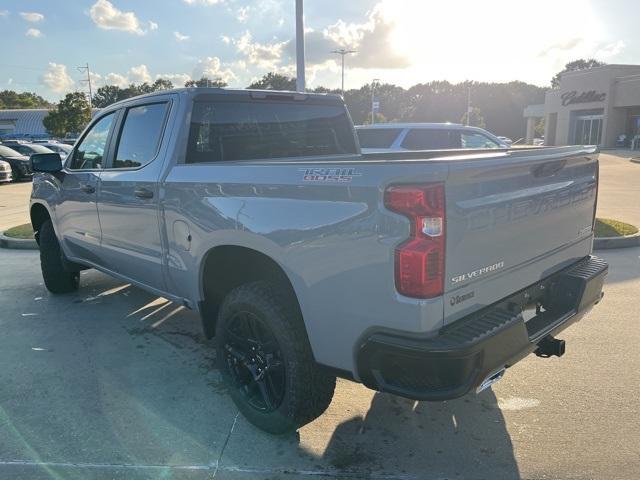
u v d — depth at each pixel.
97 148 4.79
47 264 5.83
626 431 3.25
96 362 4.31
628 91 43.31
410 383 2.49
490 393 3.74
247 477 2.89
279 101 4.38
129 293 6.14
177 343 4.69
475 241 2.56
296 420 3.06
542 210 3.06
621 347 4.44
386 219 2.40
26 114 84.88
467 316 2.59
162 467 2.97
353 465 2.98
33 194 5.93
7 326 5.11
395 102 114.06
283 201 2.85
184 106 3.80
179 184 3.54
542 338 2.97
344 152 4.89
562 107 51.12
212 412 3.55
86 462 3.02
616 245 7.97
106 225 4.48
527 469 2.92
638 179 18.72
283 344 2.98
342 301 2.62
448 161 2.40
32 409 3.59
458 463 2.98
